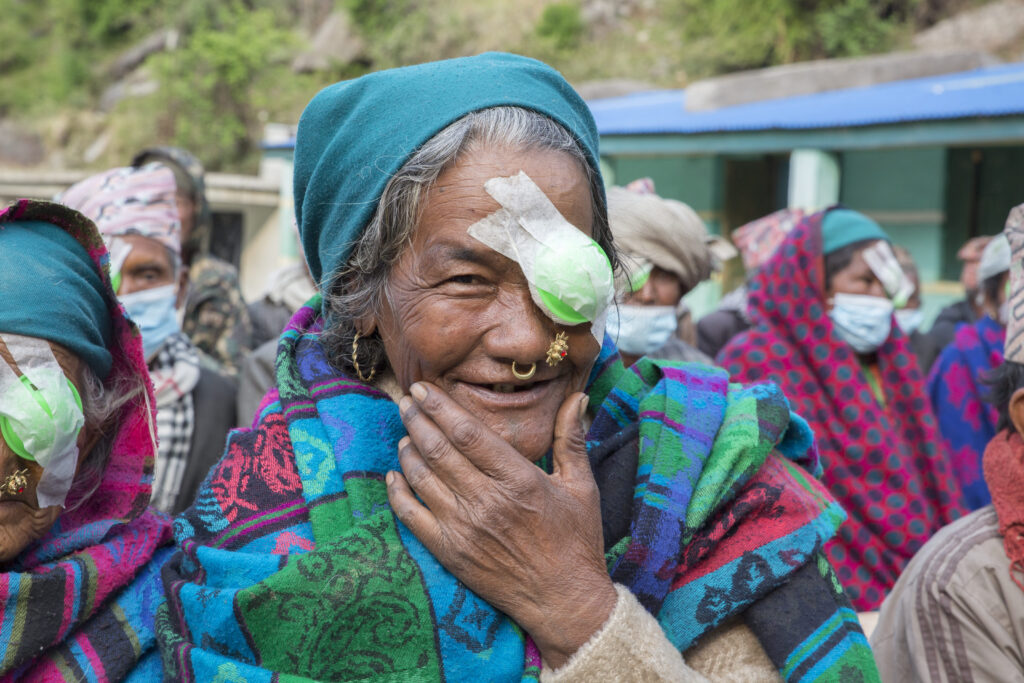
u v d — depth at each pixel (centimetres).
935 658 171
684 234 298
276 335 405
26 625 131
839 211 339
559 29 2034
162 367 274
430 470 125
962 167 1003
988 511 182
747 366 334
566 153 126
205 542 134
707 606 131
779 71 1160
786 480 142
